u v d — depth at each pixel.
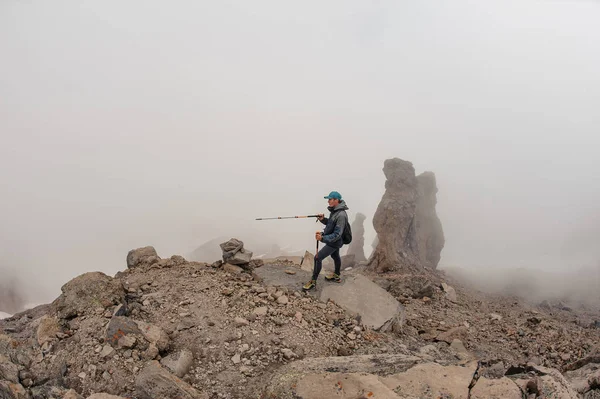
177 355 5.42
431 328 9.70
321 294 8.15
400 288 14.57
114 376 5.12
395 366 5.07
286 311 6.99
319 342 6.39
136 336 5.65
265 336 6.20
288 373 4.86
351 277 8.84
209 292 7.39
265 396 4.64
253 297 7.40
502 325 11.88
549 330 11.53
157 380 4.76
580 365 8.61
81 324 5.97
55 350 5.55
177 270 8.48
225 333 6.16
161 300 7.04
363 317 7.68
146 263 8.93
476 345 9.23
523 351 9.93
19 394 4.88
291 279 8.71
